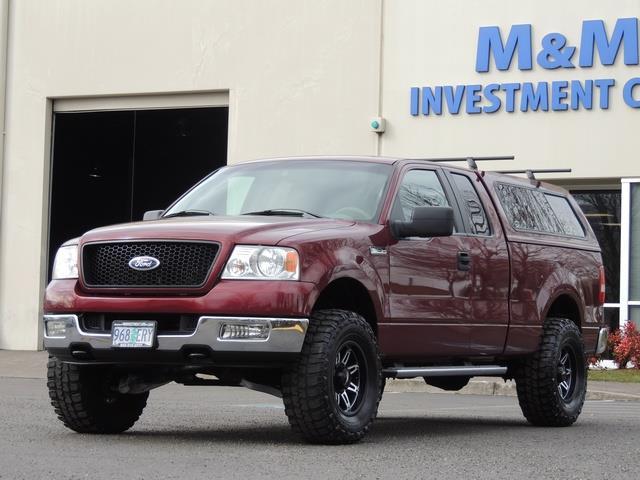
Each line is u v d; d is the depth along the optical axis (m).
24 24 26.03
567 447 9.08
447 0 22.69
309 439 8.58
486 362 11.19
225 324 8.27
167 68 24.94
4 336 25.72
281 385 8.71
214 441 8.89
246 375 9.05
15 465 7.21
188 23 24.80
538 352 11.28
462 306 10.14
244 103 24.27
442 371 10.07
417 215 9.32
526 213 11.60
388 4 23.19
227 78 24.44
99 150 26.08
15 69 26.05
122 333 8.52
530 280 11.18
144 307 8.43
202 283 8.38
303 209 9.66
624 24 21.41
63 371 9.19
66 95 25.70
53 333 8.89
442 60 22.70
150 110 25.78
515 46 22.12
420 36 22.89
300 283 8.39
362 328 8.77
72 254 8.98
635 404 15.56
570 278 11.90
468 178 10.92
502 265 10.75
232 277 8.36
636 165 21.30
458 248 10.18
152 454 7.89
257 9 24.23
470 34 22.48
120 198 26.02
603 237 21.95
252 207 9.89
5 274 25.81
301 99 23.84
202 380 9.21
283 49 24.00
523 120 22.03
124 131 26.02
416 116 22.84
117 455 7.80
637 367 20.66
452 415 12.88
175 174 25.67
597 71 21.58
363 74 23.33
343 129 23.47
